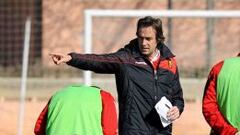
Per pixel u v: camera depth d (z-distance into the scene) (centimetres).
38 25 7594
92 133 1948
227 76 2183
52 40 7438
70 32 7450
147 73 2320
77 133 1933
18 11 7700
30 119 4931
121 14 4222
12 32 7700
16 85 6425
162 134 2322
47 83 6475
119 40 7331
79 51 7438
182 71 6706
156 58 2347
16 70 7012
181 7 7419
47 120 2002
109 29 7325
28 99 5928
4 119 4972
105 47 7319
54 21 7456
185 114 5084
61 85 6500
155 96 2316
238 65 2194
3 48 7725
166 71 2338
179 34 7269
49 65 7231
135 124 2306
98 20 7281
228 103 2183
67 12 7450
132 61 2320
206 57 7156
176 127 4638
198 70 6712
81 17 7462
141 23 2297
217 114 2189
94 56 2292
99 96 2008
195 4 7419
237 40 7288
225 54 7225
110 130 1973
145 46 2294
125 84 2319
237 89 2177
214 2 7331
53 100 2008
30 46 7494
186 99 5853
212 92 2206
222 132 2175
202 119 4903
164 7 7506
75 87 2052
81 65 2278
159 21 2306
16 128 4672
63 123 1947
